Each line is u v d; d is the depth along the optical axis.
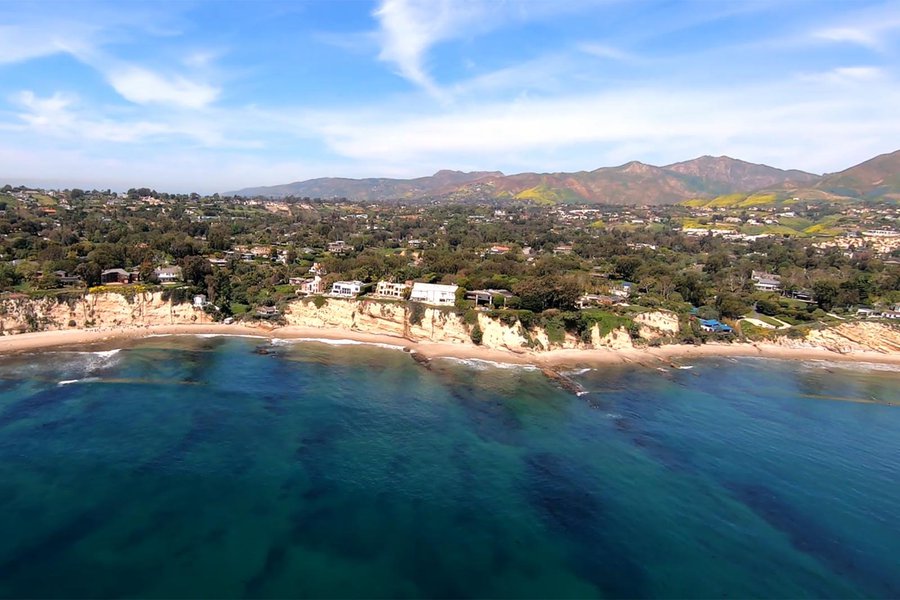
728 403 75.81
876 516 48.44
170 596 35.12
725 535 44.72
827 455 60.34
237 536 41.50
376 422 64.00
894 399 80.69
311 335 103.19
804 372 93.88
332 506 46.06
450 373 84.31
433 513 45.84
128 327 99.75
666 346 104.56
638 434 63.59
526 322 98.88
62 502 44.69
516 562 40.25
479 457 56.12
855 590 38.91
